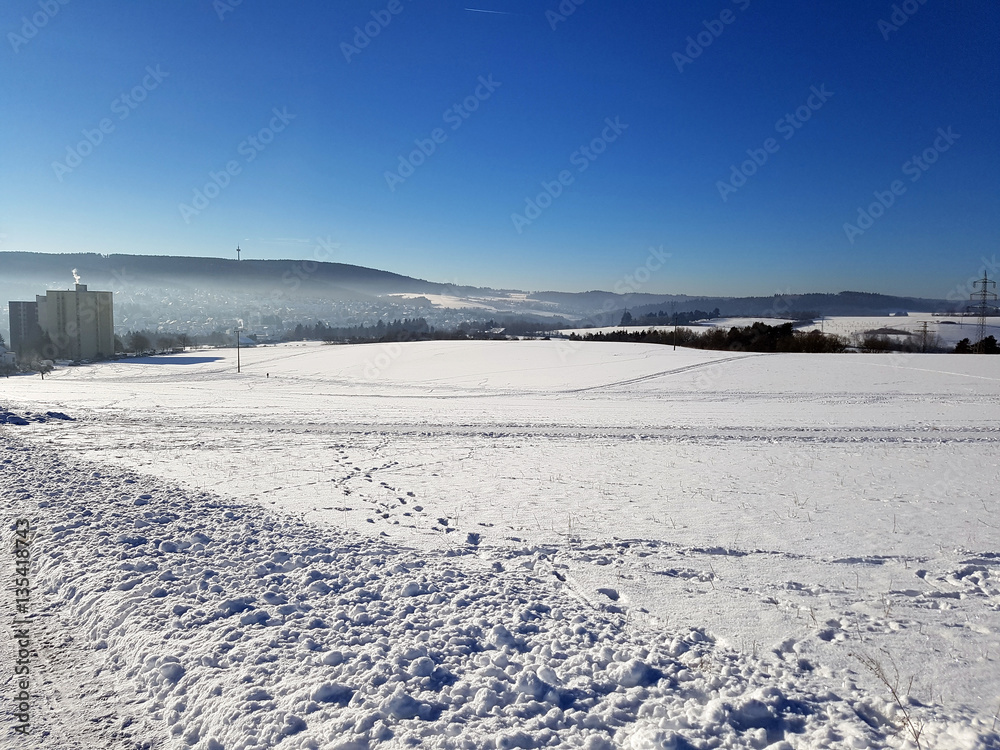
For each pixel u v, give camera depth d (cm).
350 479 1269
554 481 1263
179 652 443
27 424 2188
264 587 563
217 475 1276
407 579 596
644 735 338
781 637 493
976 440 1919
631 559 718
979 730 354
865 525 896
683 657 445
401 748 329
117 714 387
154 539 701
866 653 463
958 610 557
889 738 348
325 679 401
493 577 624
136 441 1816
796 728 358
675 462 1513
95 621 504
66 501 869
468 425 2309
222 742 349
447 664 426
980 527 884
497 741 334
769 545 788
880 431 2133
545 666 415
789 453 1662
